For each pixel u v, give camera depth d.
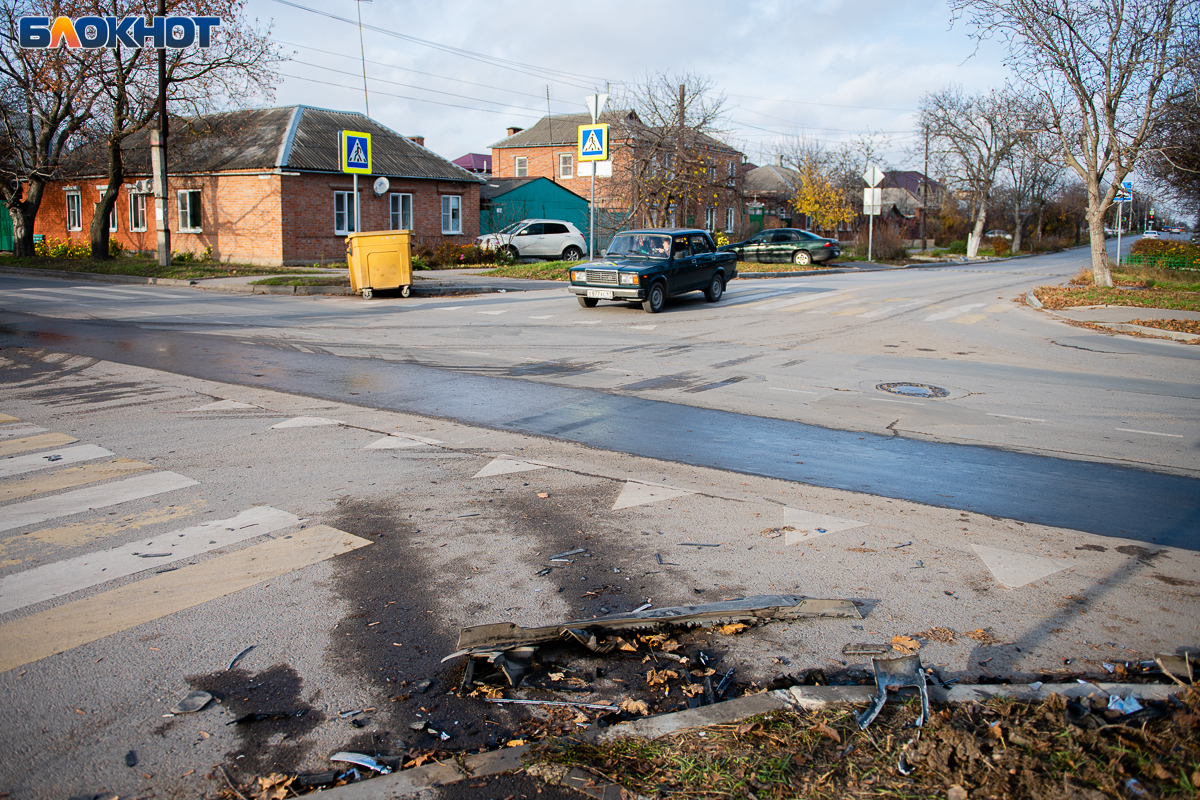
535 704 3.05
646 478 5.77
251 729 2.91
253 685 3.17
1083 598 3.92
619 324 14.50
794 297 19.14
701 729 2.82
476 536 4.66
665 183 31.72
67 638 3.50
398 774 2.62
